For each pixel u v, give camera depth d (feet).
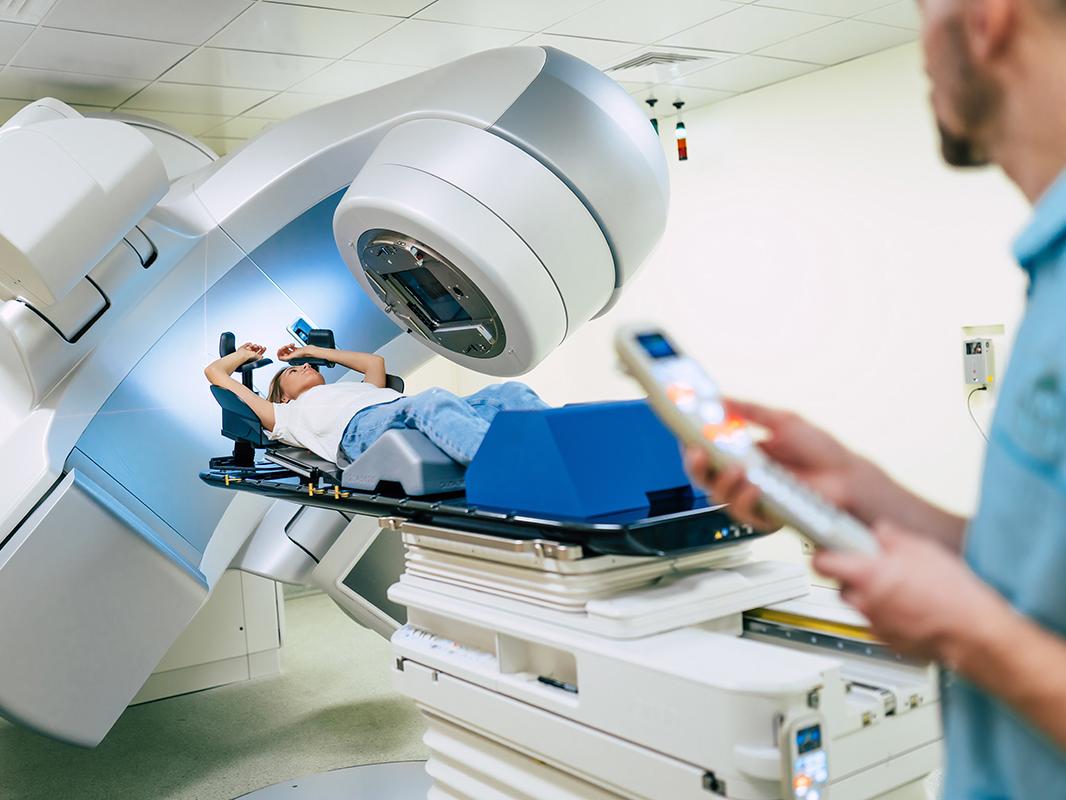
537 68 8.34
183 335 10.74
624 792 5.12
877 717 4.86
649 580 5.80
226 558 11.10
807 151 16.48
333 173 10.82
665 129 19.08
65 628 9.51
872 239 15.66
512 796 6.22
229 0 11.76
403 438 7.09
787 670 4.57
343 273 11.53
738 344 17.99
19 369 9.91
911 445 15.37
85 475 9.97
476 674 6.14
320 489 7.84
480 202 7.89
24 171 8.85
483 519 5.99
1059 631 1.83
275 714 12.34
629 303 20.07
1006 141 2.06
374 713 12.19
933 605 1.81
